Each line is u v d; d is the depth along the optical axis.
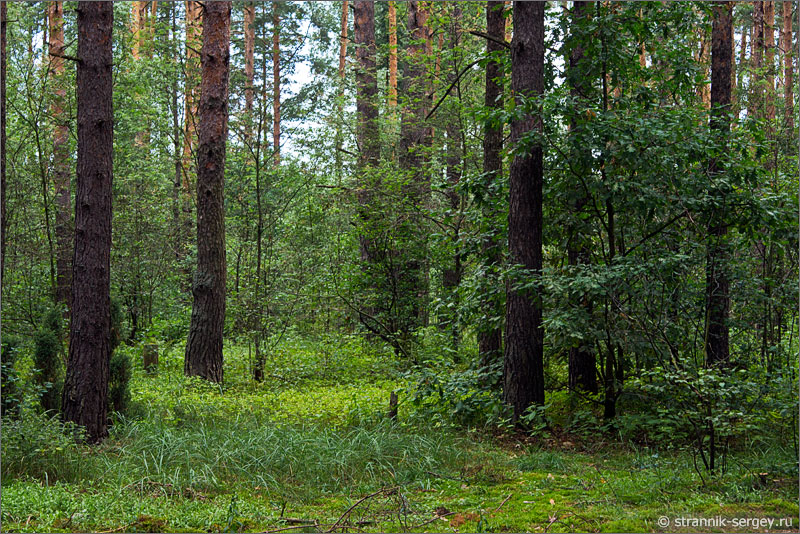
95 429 8.30
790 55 21.66
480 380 10.29
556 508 6.19
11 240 14.63
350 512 6.21
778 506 6.04
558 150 9.22
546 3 11.87
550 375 11.70
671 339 9.03
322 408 10.98
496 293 10.29
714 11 11.77
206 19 13.48
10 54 14.63
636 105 10.08
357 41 20.14
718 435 7.96
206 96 13.41
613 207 9.57
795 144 14.52
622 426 9.10
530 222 9.70
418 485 7.06
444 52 15.52
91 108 8.55
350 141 18.16
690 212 9.47
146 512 5.91
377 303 16.05
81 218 8.50
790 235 9.46
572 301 9.23
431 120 16.25
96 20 8.59
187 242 19.95
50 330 9.00
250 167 16.86
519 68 9.66
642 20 9.72
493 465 7.80
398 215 15.48
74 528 5.53
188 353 13.32
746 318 10.54
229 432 8.52
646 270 8.62
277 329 15.76
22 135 15.05
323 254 16.56
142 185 19.00
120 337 9.54
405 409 10.68
